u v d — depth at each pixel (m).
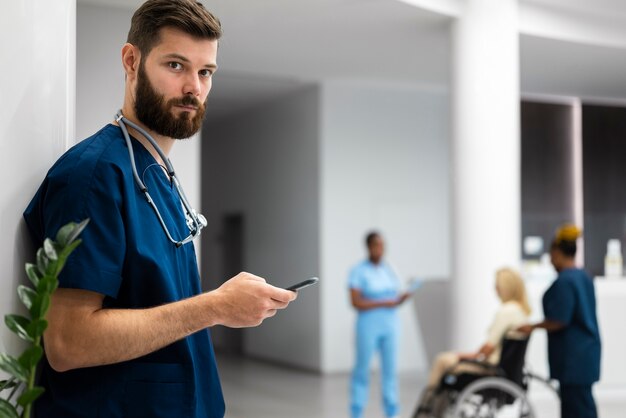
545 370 7.18
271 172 10.58
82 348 1.33
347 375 9.23
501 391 5.02
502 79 6.23
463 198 6.22
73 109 1.84
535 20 6.61
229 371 9.59
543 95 9.86
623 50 7.33
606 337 7.52
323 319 9.40
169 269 1.51
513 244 6.24
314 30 6.86
